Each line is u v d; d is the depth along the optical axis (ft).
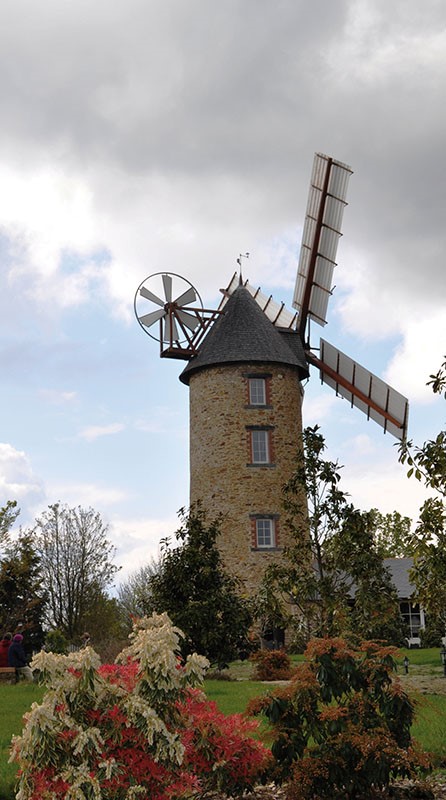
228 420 123.54
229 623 79.05
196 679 24.54
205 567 81.15
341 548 60.59
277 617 61.82
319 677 27.40
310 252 134.00
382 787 27.68
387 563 149.79
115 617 179.32
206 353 126.82
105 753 23.18
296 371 128.67
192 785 24.73
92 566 170.71
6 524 130.41
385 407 127.85
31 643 126.31
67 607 167.22
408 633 136.77
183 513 85.76
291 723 27.91
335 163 131.54
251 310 131.03
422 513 47.85
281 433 123.95
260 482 121.29
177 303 129.70
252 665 91.71
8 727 43.52
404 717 27.48
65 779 22.50
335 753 26.99
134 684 24.45
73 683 23.65
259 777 27.20
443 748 34.55
